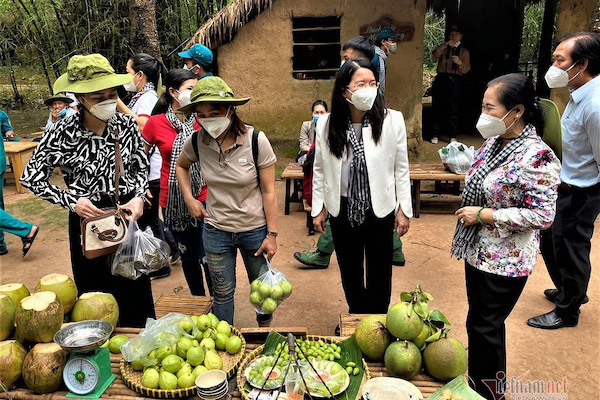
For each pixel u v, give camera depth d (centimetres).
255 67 784
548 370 313
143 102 388
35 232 490
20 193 718
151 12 732
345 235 305
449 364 212
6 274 470
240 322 381
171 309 323
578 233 338
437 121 868
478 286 245
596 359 323
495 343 247
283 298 291
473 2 1091
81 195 276
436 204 635
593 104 307
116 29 851
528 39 1324
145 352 222
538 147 222
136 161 296
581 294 348
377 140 284
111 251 276
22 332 215
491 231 238
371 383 211
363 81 268
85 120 269
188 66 425
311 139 598
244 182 280
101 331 220
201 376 209
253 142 278
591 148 323
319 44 777
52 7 956
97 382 209
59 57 938
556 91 663
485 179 238
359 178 287
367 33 749
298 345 222
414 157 796
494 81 228
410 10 737
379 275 312
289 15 756
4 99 1248
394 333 218
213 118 260
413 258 485
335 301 409
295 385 203
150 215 408
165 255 297
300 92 791
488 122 227
